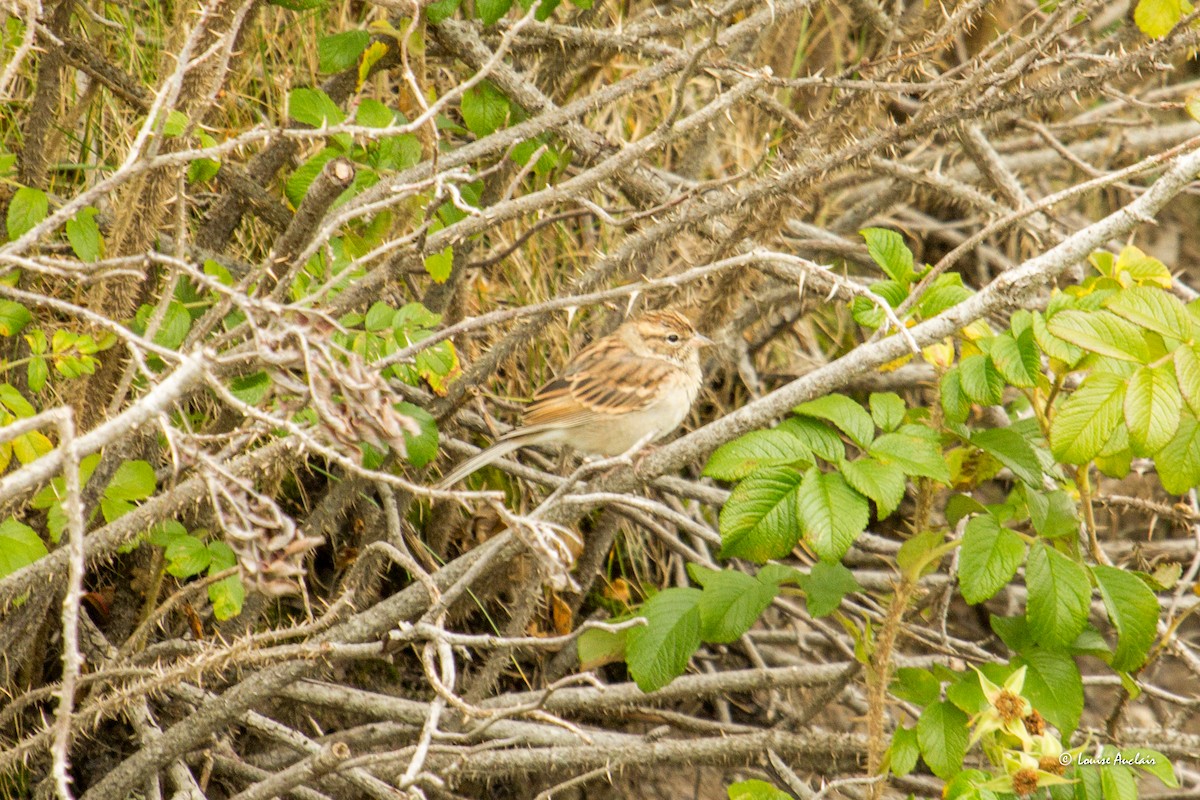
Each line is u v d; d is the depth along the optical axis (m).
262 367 7.86
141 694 7.81
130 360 8.16
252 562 5.70
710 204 9.88
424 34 9.31
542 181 12.13
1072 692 8.52
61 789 5.43
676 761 9.85
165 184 8.28
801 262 7.49
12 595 7.66
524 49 10.59
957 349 12.44
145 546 9.91
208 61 8.37
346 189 8.58
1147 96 15.66
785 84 9.41
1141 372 7.28
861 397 14.21
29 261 6.46
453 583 8.99
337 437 5.75
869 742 8.62
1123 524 14.91
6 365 8.07
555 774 11.19
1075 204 16.66
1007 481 14.20
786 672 10.26
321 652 7.58
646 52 9.94
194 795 8.88
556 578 6.38
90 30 10.44
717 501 11.50
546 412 10.55
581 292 10.09
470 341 11.35
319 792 9.98
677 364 10.87
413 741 10.38
